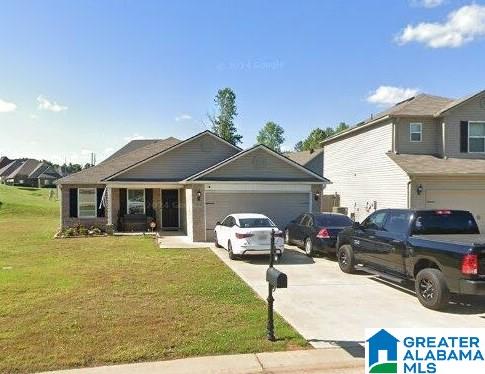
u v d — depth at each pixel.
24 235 23.06
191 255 15.70
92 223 24.56
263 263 14.23
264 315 8.20
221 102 66.88
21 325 7.51
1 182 86.94
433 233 9.90
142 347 6.50
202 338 6.90
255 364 5.99
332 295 9.94
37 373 5.67
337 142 30.66
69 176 24.92
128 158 26.64
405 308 8.85
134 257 15.14
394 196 22.81
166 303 8.99
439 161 22.53
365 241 11.54
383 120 24.25
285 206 20.92
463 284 8.20
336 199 30.45
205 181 20.05
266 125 88.06
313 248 15.43
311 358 6.21
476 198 21.81
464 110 23.44
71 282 10.96
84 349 6.43
